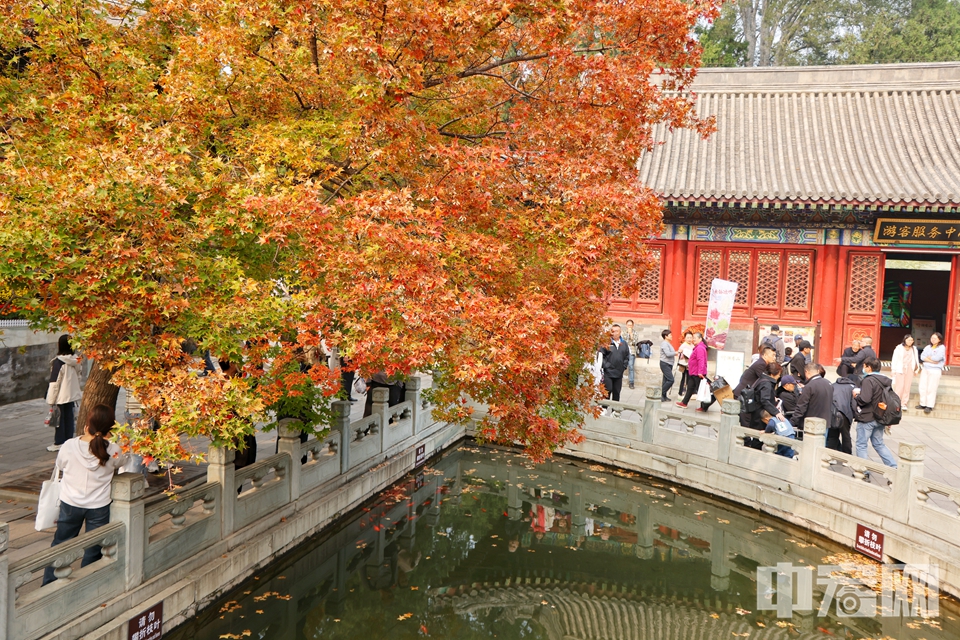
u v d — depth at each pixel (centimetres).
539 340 615
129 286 570
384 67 596
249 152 673
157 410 605
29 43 706
